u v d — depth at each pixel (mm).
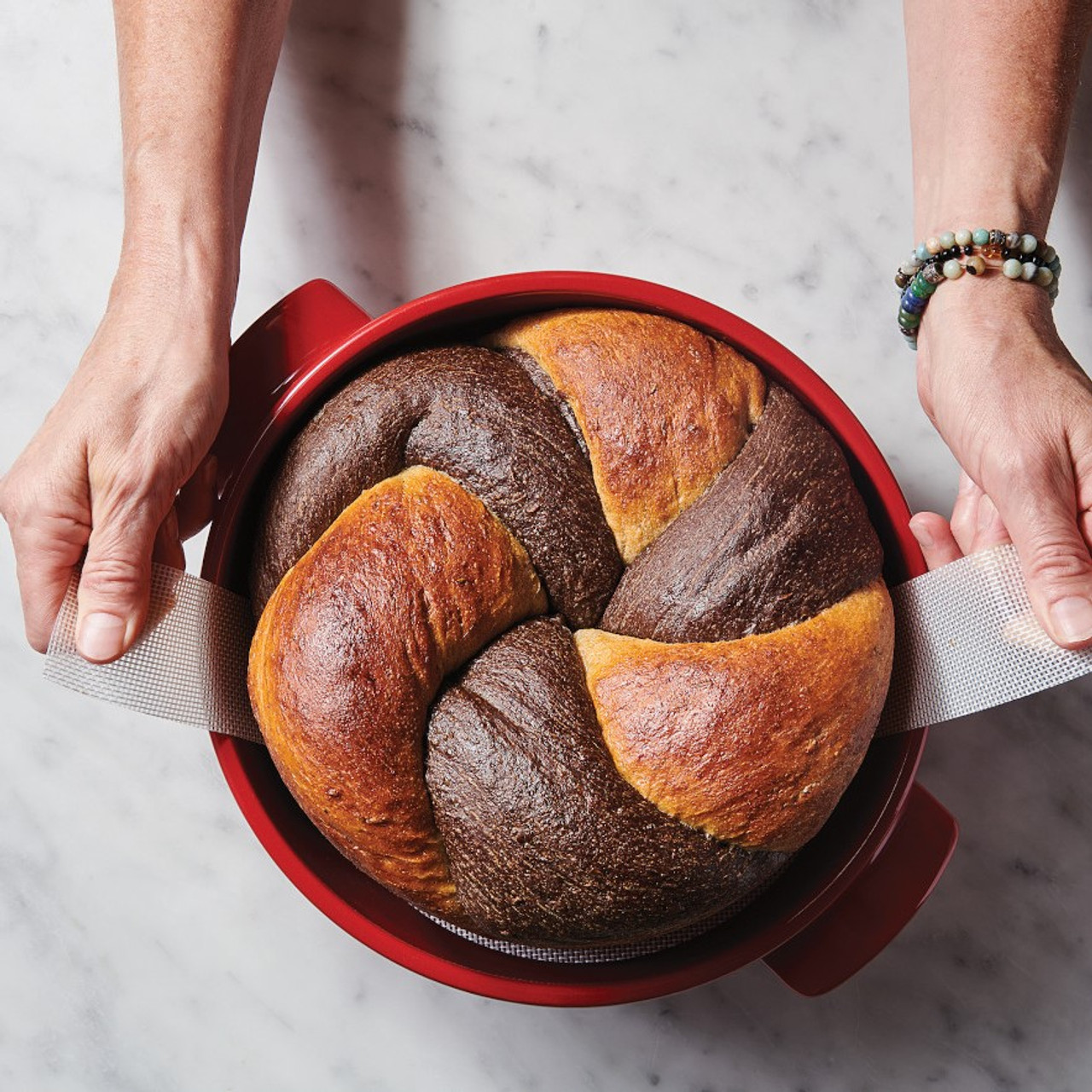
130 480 643
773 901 677
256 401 695
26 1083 790
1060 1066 786
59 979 794
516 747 602
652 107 818
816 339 812
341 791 611
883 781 668
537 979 663
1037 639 628
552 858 597
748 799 597
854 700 614
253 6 719
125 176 712
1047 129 708
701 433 640
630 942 641
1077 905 794
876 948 681
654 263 813
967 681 648
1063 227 814
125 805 800
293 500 656
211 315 681
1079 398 648
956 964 793
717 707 596
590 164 815
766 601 615
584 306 688
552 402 656
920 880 681
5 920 797
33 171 816
